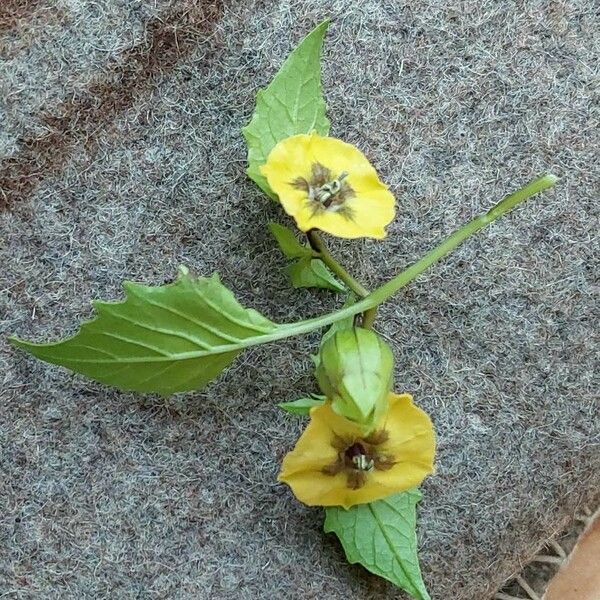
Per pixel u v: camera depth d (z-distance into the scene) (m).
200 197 0.20
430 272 0.21
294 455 0.18
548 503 0.21
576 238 0.21
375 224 0.18
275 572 0.20
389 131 0.21
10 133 0.20
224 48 0.20
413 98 0.21
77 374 0.20
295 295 0.20
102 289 0.20
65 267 0.20
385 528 0.19
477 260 0.21
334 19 0.21
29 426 0.20
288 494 0.20
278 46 0.20
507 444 0.21
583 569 0.22
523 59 0.21
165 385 0.18
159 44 0.20
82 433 0.20
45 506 0.20
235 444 0.20
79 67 0.20
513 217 0.21
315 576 0.20
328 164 0.18
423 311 0.21
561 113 0.21
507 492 0.21
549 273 0.21
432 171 0.21
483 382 0.21
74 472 0.20
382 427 0.18
